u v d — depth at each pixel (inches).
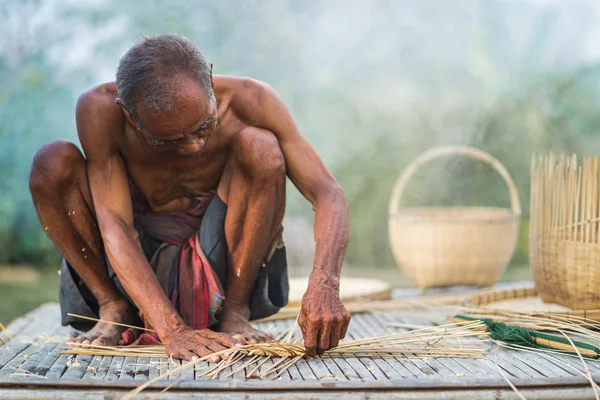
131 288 117.1
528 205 384.8
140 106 104.6
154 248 132.4
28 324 165.6
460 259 218.1
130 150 125.8
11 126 346.3
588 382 94.9
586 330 125.8
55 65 356.8
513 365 107.8
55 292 325.7
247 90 126.9
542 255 151.5
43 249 359.6
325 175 125.0
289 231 335.6
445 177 394.0
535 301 158.9
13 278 348.2
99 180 123.7
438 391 92.4
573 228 146.3
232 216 124.9
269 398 90.4
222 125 126.1
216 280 125.6
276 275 135.6
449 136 395.2
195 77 105.5
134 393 90.1
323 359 110.7
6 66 353.1
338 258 114.0
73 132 352.5
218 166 129.5
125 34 358.6
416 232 221.8
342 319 106.7
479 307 148.6
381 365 107.0
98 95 124.0
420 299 176.6
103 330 124.4
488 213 251.6
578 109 389.7
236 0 377.1
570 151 384.8
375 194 397.1
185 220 133.0
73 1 361.1
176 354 110.6
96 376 101.1
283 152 126.9
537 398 92.8
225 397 90.5
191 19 369.7
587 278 142.0
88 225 126.8
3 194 347.3
